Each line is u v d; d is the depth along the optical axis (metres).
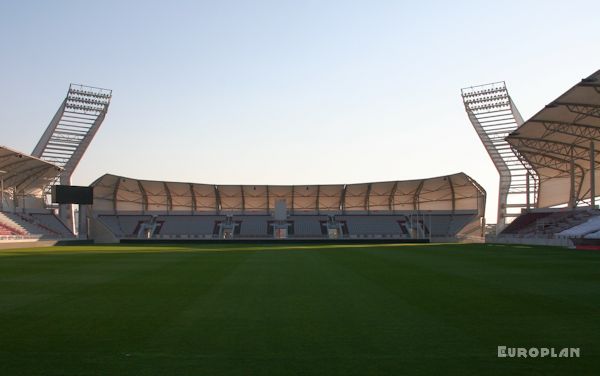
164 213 84.25
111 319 10.53
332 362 7.45
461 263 25.19
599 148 53.81
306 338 8.86
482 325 9.86
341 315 10.90
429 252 36.31
